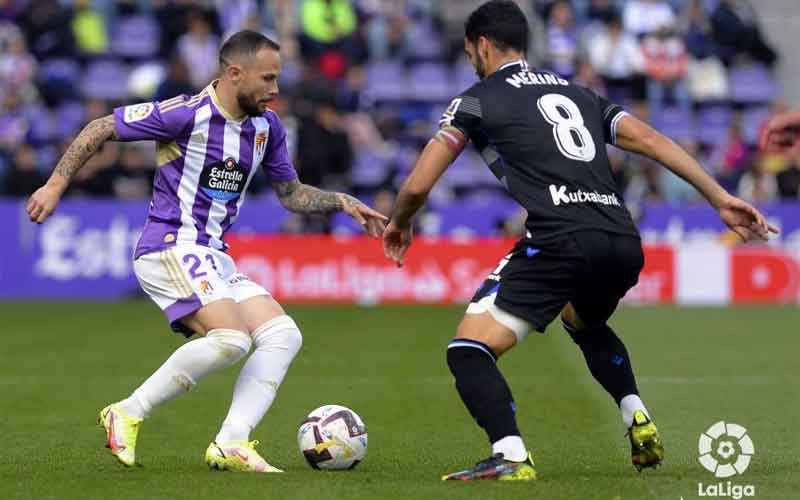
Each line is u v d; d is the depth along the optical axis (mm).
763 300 64750
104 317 55656
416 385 35938
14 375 38281
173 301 22375
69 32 77688
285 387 35531
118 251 64000
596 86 76750
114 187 65250
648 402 32562
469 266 62969
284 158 24016
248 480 20969
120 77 77625
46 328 51500
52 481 21078
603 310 21844
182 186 22625
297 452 25344
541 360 41500
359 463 23078
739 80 82812
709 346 46000
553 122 21109
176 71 59688
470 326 20875
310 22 76562
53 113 74938
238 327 22188
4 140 71375
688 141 74500
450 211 65938
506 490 19656
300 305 61250
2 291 63844
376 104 79875
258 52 22297
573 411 30875
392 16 81438
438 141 20906
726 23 83250
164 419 29875
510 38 21734
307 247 62875
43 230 63938
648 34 79875
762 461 23688
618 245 20750
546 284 20719
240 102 22516
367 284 62969
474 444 26188
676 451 25156
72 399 33406
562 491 19750
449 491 19656
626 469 23000
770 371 39156
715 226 66125
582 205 20719
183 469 22594
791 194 69188
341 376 37875
